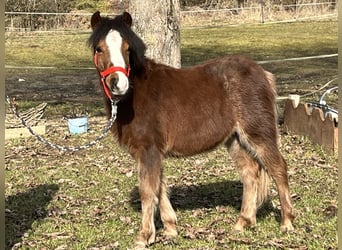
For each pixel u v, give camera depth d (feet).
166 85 17.07
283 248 16.46
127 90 15.51
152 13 31.37
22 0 80.38
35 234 18.49
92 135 34.30
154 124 16.66
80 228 18.92
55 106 43.70
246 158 18.26
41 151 30.94
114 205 21.53
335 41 69.82
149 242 16.85
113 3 88.53
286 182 17.75
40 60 65.21
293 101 32.42
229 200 21.74
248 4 88.89
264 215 19.61
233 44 71.41
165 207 17.67
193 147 17.38
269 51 66.33
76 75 57.52
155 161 16.67
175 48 32.22
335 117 27.43
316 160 26.68
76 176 25.93
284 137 31.63
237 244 16.93
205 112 17.22
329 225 18.20
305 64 58.75
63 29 82.28
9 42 74.84
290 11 86.69
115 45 15.37
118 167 27.22
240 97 17.44
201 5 91.56
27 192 23.66
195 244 16.98
